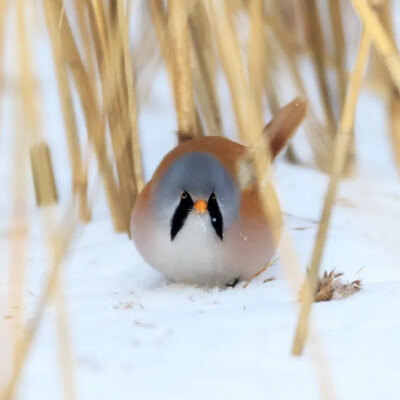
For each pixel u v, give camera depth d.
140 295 6.62
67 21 7.75
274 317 5.66
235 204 6.85
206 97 8.95
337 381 4.56
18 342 4.50
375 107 12.23
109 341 5.33
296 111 7.79
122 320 5.80
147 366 4.88
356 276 6.84
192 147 7.18
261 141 4.73
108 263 7.71
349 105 4.79
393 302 5.90
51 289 4.37
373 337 5.17
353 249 7.52
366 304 5.87
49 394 4.53
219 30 4.63
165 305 6.27
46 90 12.53
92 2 7.48
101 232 8.55
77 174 8.05
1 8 4.55
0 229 8.02
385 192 8.88
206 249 6.85
